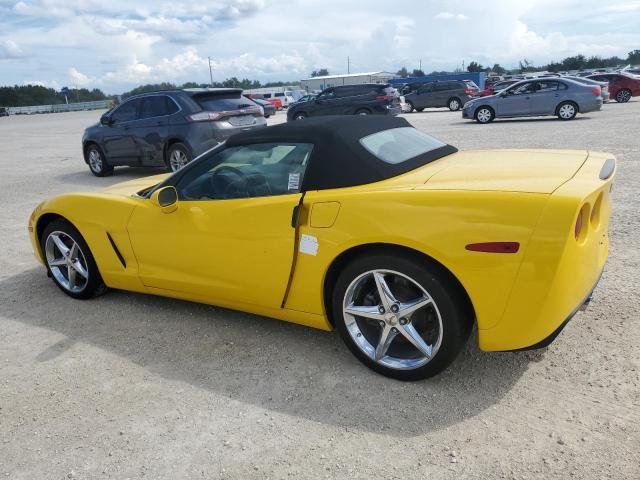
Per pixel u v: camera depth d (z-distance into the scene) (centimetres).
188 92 995
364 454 238
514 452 231
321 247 291
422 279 264
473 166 303
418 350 286
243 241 323
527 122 1734
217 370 316
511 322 248
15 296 454
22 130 2909
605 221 288
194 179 358
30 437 266
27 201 873
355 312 294
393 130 351
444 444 240
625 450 226
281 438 253
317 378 300
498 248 240
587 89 1678
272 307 330
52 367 332
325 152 303
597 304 355
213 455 245
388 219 266
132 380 311
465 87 2761
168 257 367
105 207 397
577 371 284
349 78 6588
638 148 968
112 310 413
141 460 245
